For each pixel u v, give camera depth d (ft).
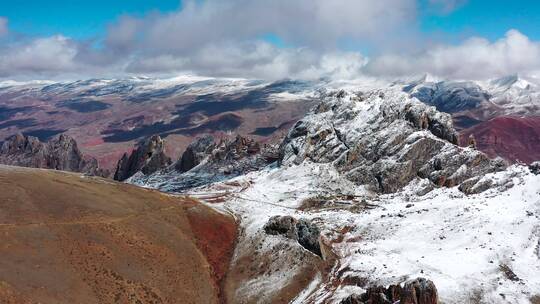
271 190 513.45
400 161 526.16
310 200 478.18
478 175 490.08
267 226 351.25
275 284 304.50
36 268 246.27
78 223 294.46
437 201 431.43
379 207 447.83
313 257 322.55
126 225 312.71
